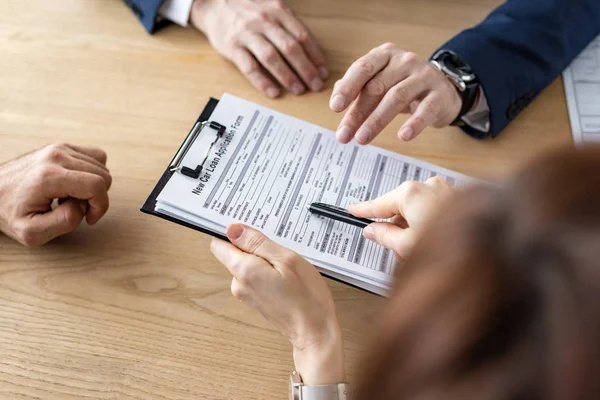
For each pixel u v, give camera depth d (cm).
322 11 102
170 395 62
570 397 21
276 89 90
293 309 59
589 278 22
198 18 97
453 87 85
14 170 73
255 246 61
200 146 74
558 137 87
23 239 71
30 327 66
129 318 68
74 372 63
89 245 73
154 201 69
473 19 103
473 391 23
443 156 84
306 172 74
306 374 58
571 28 94
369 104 81
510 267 24
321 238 68
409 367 24
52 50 93
